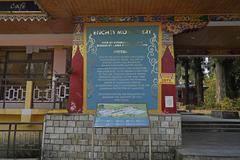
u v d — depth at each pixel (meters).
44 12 5.02
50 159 4.91
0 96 6.30
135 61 5.06
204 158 4.19
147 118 4.52
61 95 5.62
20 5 5.21
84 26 5.18
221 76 13.83
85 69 5.09
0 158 4.91
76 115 4.98
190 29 5.11
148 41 5.10
